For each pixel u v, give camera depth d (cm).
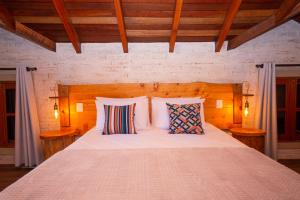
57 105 344
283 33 348
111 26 299
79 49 335
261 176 140
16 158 336
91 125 340
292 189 121
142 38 331
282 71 360
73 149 207
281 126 375
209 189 122
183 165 161
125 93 341
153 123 311
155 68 348
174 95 343
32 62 342
